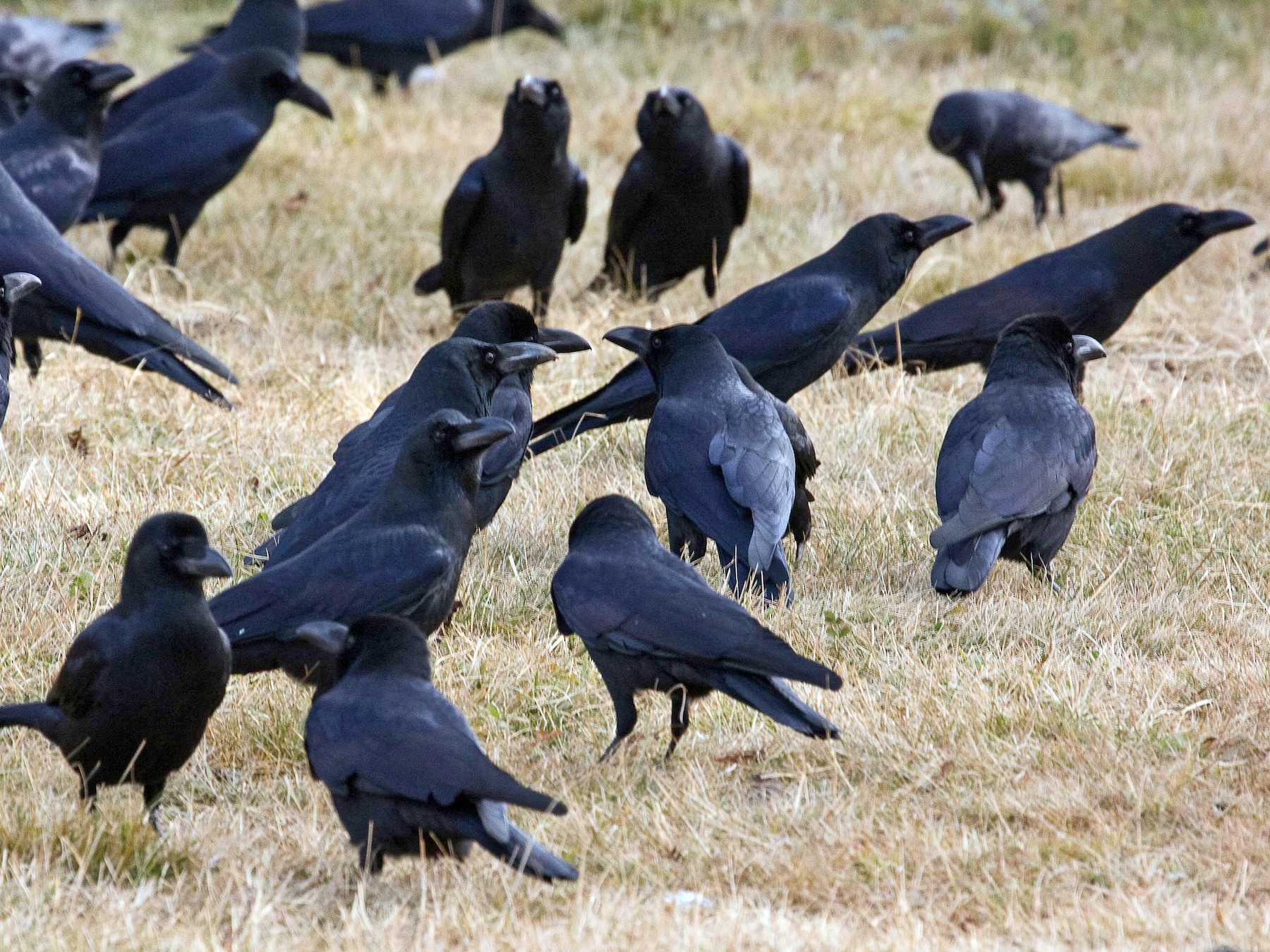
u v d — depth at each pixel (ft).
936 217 45.62
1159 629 34.40
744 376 38.60
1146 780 27.27
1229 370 53.88
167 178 57.47
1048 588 36.86
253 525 38.73
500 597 35.73
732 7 98.53
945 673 31.73
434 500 29.53
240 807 27.35
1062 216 69.56
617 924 22.39
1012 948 22.22
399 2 83.20
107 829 25.14
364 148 74.23
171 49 92.99
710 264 58.18
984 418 36.42
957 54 93.86
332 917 23.52
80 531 37.96
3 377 38.01
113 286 44.62
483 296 56.80
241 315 54.80
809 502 38.99
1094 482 42.50
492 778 21.89
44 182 52.21
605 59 89.71
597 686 31.78
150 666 24.91
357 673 24.26
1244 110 82.89
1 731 29.76
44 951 21.34
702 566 38.19
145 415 46.11
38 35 78.43
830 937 22.21
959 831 25.98
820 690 30.81
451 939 22.38
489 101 85.97
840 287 44.19
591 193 69.87
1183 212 48.03
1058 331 38.65
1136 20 98.17
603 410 41.47
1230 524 40.37
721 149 56.49
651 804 27.20
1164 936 22.25
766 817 26.68
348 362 51.47
